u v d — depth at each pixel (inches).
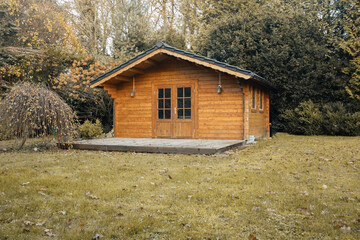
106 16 914.7
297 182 193.3
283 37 583.8
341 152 319.6
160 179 197.6
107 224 125.3
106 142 384.2
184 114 453.4
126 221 127.4
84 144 357.7
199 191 169.6
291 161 267.3
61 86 602.2
